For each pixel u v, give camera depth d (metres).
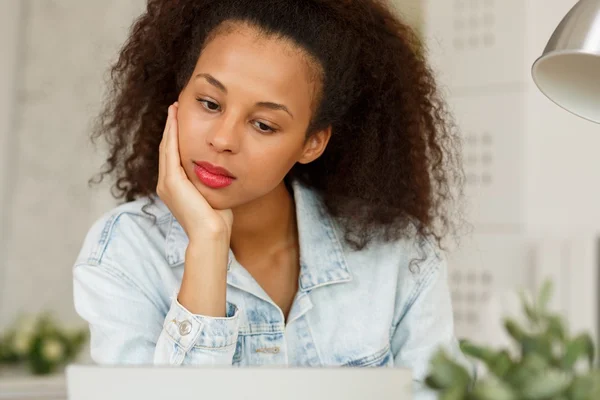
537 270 2.95
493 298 2.38
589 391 0.66
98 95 3.29
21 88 3.41
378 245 1.43
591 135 3.04
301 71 1.21
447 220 1.52
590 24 0.92
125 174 1.46
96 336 1.27
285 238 1.42
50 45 3.40
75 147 3.33
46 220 3.35
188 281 1.18
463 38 3.17
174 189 1.21
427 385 0.71
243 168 1.19
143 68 1.41
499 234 3.09
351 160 1.44
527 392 0.66
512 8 3.11
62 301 3.33
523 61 3.09
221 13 1.22
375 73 1.38
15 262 3.33
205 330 1.15
